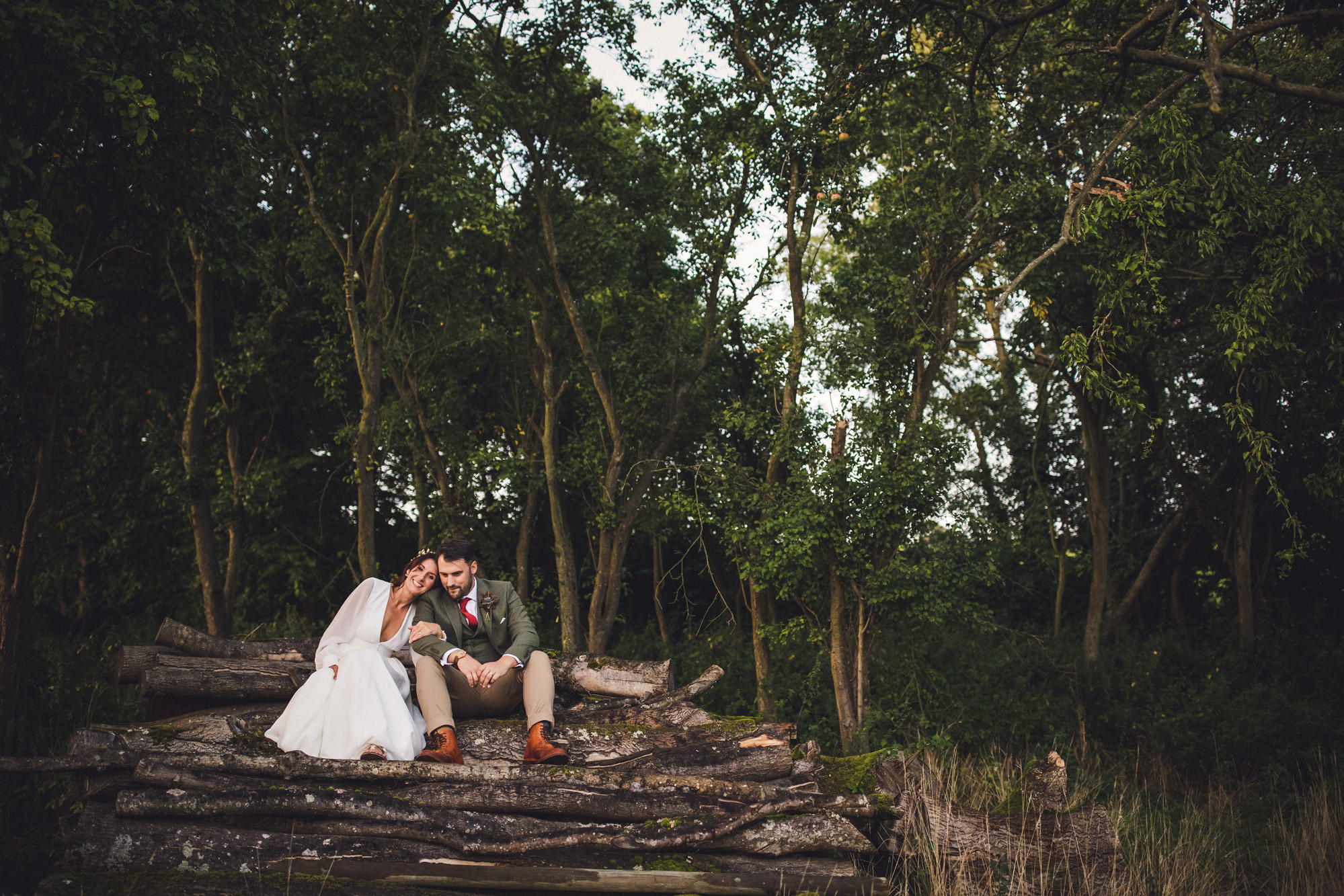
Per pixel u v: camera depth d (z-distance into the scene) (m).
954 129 10.70
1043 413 16.92
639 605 20.33
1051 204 10.52
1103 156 7.95
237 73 8.44
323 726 4.70
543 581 18.25
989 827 5.44
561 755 4.69
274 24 10.34
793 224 11.16
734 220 12.31
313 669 5.56
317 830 4.21
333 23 12.15
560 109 12.98
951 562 10.61
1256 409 13.75
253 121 11.33
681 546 19.06
